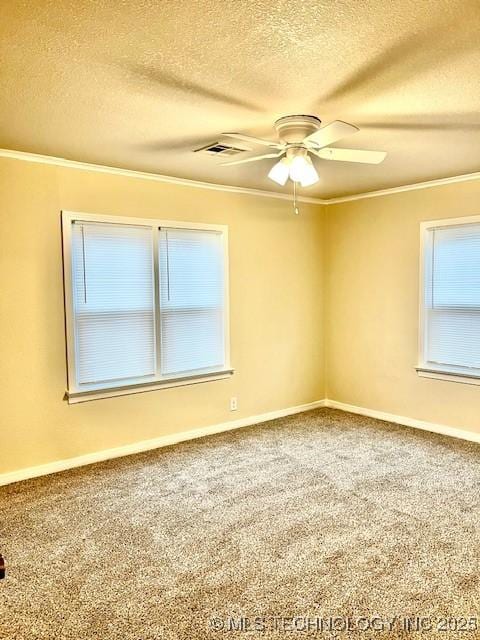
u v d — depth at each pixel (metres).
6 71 2.09
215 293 4.57
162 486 3.38
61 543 2.64
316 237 5.36
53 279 3.60
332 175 4.17
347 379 5.35
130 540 2.67
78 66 2.05
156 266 4.15
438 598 2.12
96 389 3.83
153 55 1.97
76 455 3.78
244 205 4.72
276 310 5.05
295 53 1.98
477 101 2.49
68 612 2.08
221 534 2.72
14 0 1.57
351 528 2.76
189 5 1.62
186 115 2.66
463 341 4.34
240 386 4.79
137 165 3.75
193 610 2.07
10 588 2.25
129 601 2.14
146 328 4.13
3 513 3.00
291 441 4.32
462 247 4.30
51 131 2.91
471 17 1.72
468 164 3.81
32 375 3.54
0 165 3.34
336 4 1.63
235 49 1.93
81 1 1.58
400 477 3.48
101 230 3.83
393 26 1.78
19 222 3.44
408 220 4.66
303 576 2.30
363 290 5.11
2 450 3.44
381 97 2.43
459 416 4.38
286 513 2.96
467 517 2.86
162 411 4.25
